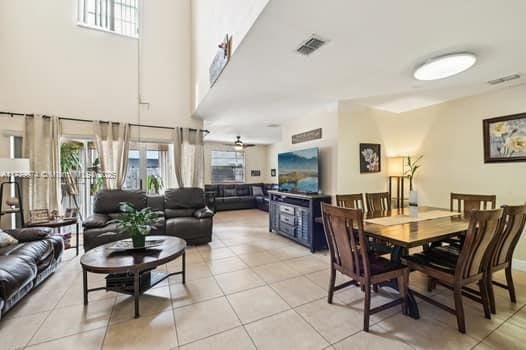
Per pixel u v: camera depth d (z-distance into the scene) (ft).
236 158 29.89
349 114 12.46
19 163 10.38
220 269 9.78
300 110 13.88
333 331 5.92
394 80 9.36
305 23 5.78
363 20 5.63
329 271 9.57
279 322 6.28
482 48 6.92
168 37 16.22
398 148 14.03
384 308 6.23
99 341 5.58
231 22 7.59
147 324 6.20
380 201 10.72
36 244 8.48
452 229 6.86
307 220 12.29
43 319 6.41
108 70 14.51
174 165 15.80
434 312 6.75
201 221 13.15
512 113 9.89
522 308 6.84
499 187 10.20
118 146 14.29
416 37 6.37
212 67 10.09
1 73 12.21
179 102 16.39
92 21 14.53
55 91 13.23
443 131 12.14
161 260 7.15
